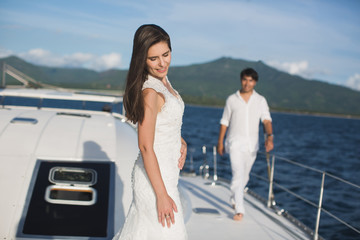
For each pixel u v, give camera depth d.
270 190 4.96
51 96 4.84
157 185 1.94
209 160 17.75
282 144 34.97
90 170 3.34
